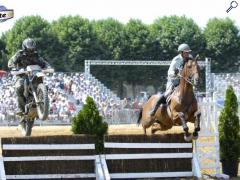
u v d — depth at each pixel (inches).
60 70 2628.0
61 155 515.2
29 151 507.5
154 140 543.5
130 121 1424.7
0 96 1453.0
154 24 2738.7
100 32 2696.9
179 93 594.9
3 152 501.0
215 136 584.1
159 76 2672.2
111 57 2674.7
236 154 585.9
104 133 592.4
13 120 1359.5
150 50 2694.4
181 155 552.1
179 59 621.3
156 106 639.1
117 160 530.6
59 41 2628.0
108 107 1509.6
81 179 517.3
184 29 2694.4
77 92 1583.4
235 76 1916.8
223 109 597.0
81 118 589.9
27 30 2600.9
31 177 505.0
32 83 616.1
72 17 2711.6
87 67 1628.9
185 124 566.3
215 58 2731.3
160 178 543.2
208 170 603.2
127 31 2701.8
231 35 2721.5
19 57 622.2
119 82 2645.2
